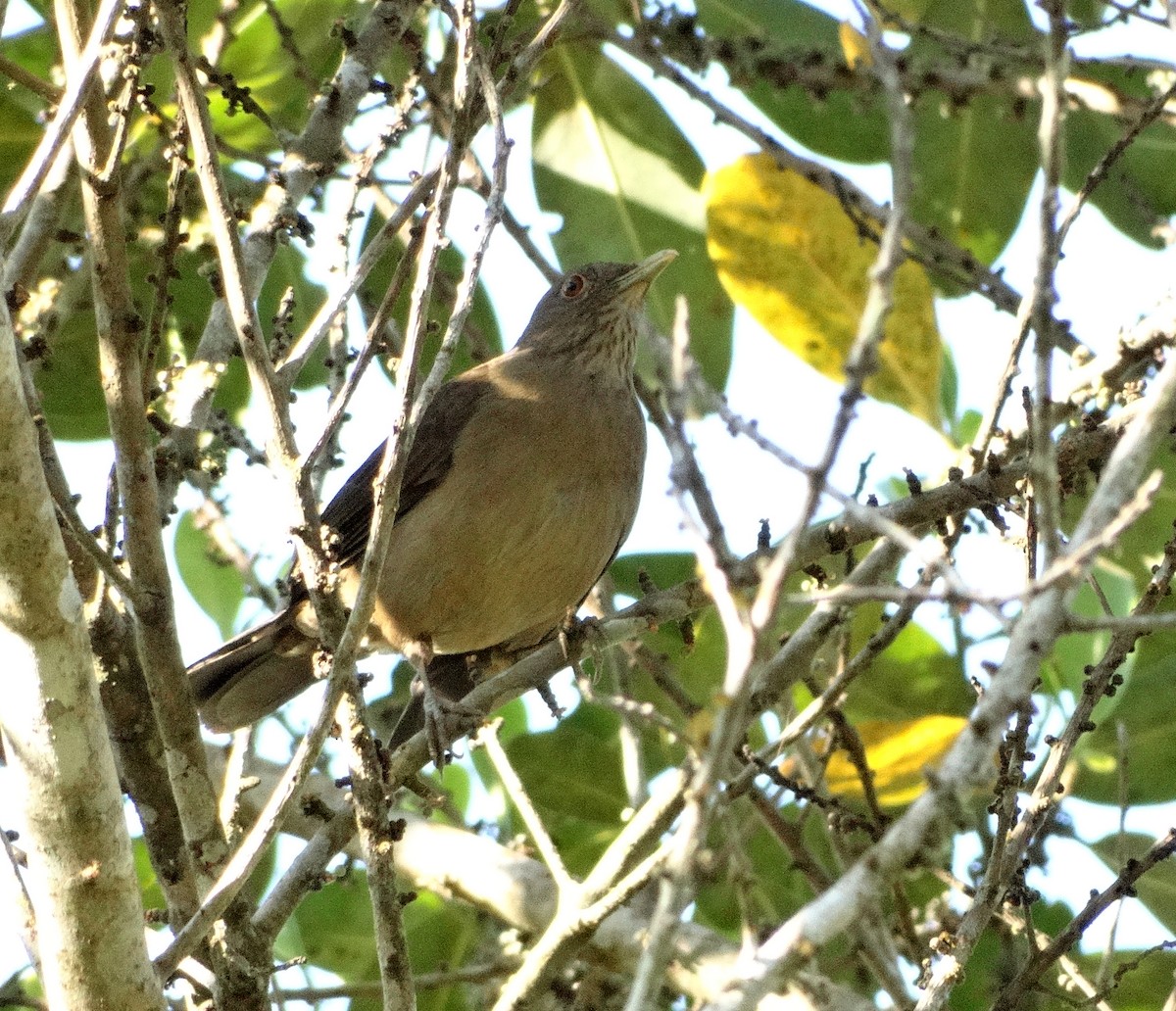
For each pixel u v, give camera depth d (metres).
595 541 11.22
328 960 12.54
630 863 8.30
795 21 12.83
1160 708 11.79
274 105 13.02
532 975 8.43
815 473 5.07
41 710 6.63
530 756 12.76
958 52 11.97
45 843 6.69
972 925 7.34
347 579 11.10
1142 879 11.26
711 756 5.00
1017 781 7.65
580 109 13.16
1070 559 5.16
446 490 10.94
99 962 6.75
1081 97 11.59
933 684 12.18
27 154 12.42
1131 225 13.03
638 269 11.73
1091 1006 8.95
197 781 7.95
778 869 12.39
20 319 10.56
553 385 11.26
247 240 9.89
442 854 10.68
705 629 12.53
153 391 8.38
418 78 9.71
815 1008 8.88
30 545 6.52
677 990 9.59
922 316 11.04
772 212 11.17
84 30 7.59
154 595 7.70
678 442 5.49
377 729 13.22
